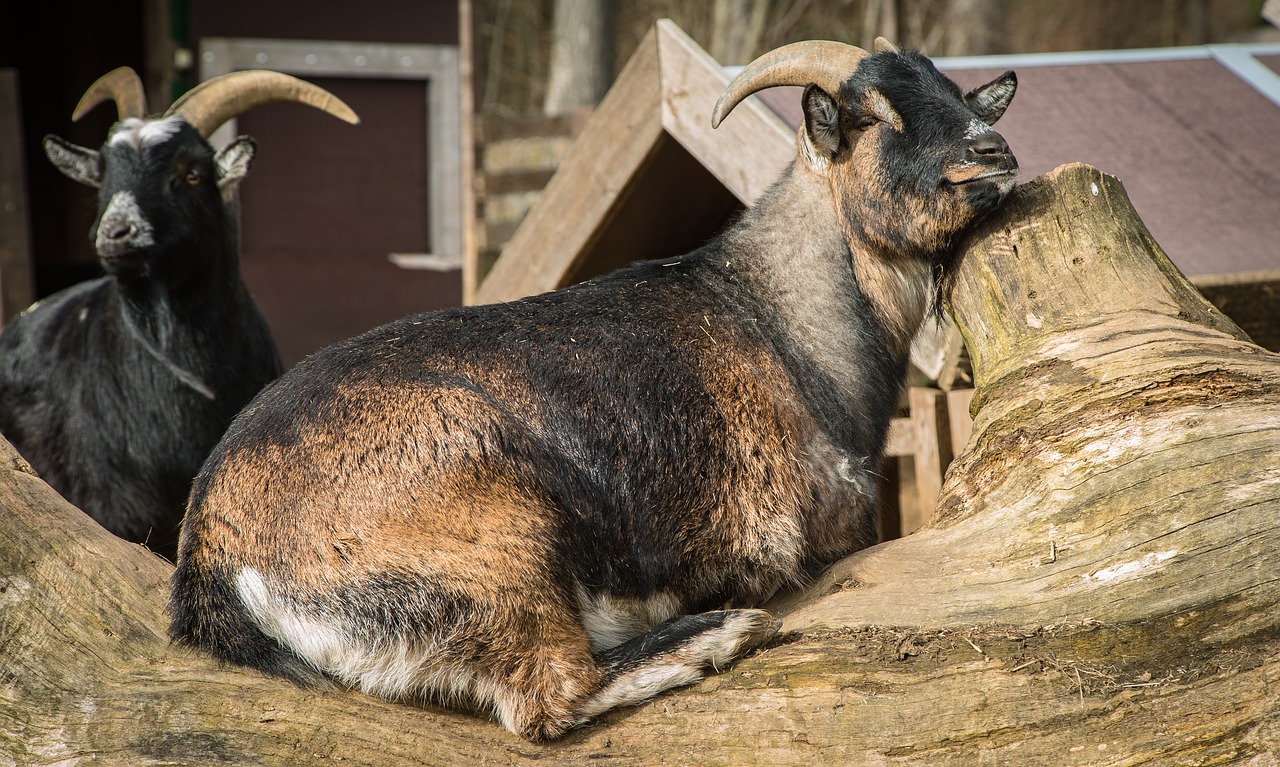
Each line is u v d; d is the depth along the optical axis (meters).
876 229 4.14
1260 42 23.89
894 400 4.38
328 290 12.62
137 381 5.75
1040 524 3.43
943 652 3.18
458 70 12.83
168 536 5.86
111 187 5.64
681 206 7.07
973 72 6.83
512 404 3.53
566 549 3.42
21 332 6.29
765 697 3.25
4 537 3.51
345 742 3.20
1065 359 3.71
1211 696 2.97
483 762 3.23
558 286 7.29
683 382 3.77
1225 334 3.79
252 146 5.99
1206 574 3.12
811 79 4.25
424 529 3.29
